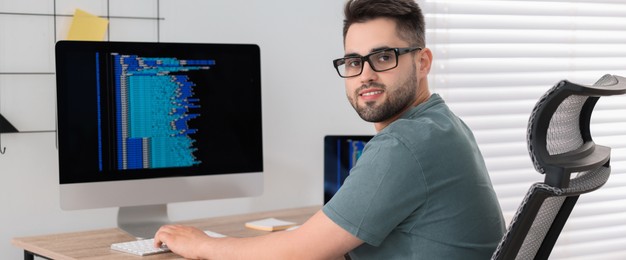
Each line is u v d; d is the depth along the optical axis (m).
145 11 2.38
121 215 2.19
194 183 2.16
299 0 2.62
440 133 1.56
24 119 2.24
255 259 1.63
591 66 3.13
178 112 2.12
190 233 1.80
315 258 1.58
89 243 1.99
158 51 2.08
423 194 1.53
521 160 3.01
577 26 3.08
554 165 1.21
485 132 2.94
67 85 1.99
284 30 2.60
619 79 1.40
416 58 1.69
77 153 2.01
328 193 2.42
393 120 1.72
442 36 2.82
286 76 2.61
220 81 2.17
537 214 1.36
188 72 2.12
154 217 2.23
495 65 2.92
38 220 2.29
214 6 2.48
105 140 2.04
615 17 3.17
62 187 2.00
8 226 2.24
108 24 2.33
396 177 1.51
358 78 1.68
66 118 1.99
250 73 2.21
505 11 2.92
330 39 2.69
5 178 2.23
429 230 1.56
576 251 3.19
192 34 2.45
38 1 2.23
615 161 3.25
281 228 2.16
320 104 2.68
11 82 2.22
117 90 2.04
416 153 1.52
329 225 1.55
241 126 2.21
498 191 2.98
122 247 1.88
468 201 1.57
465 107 2.89
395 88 1.66
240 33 2.52
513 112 2.97
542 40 3.01
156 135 2.10
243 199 2.58
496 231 1.62
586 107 1.43
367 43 1.66
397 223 1.55
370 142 1.60
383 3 1.66
